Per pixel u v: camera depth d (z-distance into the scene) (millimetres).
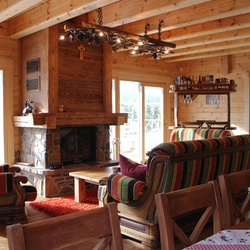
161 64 8164
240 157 3625
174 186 2836
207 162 3113
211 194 1727
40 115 4691
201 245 1342
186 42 6309
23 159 5586
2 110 5520
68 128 5430
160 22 4527
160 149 2795
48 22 4500
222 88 5527
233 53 7078
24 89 5605
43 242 1106
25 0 3719
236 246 1327
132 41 3924
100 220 1278
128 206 3094
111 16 4578
